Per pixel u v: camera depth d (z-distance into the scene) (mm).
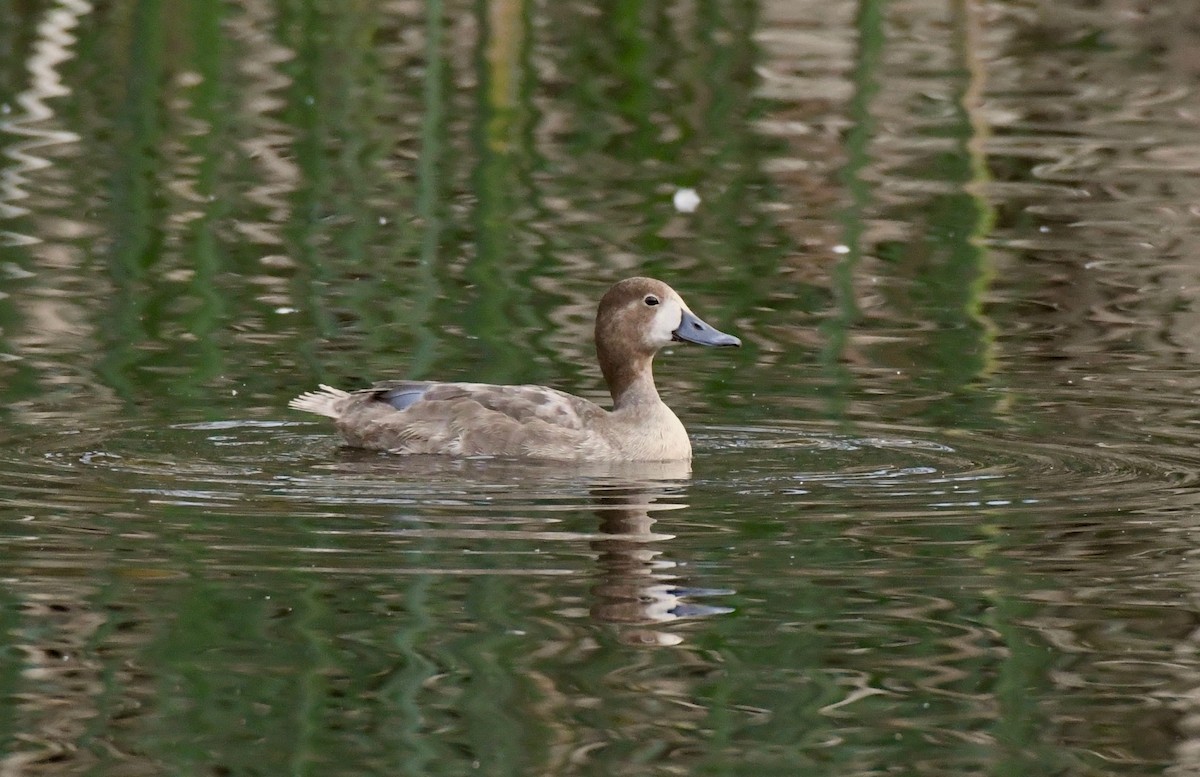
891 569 11328
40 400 14984
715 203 21812
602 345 14883
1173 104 25750
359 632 10211
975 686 9648
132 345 16656
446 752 8789
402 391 14453
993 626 10422
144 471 13219
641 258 19719
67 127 24047
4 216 20688
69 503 12422
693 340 14703
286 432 14508
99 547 11516
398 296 18359
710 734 9055
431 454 14016
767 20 27625
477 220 20969
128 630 10219
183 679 9586
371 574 11109
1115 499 12789
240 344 16797
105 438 14047
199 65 25812
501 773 8602
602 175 22750
